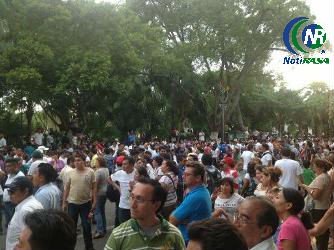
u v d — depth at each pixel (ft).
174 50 124.57
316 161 26.02
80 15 88.84
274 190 16.97
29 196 16.30
